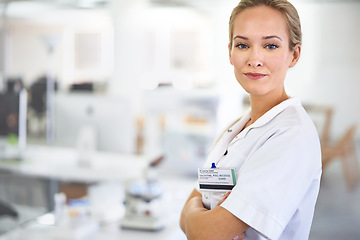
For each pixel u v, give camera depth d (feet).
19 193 11.54
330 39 30.66
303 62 31.22
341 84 30.45
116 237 6.88
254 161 3.28
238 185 3.27
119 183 9.31
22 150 12.34
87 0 35.35
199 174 3.67
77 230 6.80
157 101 18.78
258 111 3.69
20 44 44.65
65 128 11.39
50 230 7.34
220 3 34.19
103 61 43.78
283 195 3.16
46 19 43.16
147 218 7.17
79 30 43.86
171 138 15.89
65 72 44.11
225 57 35.24
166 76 37.37
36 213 10.21
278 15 3.32
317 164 3.31
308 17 30.94
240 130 3.92
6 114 12.18
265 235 3.14
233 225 3.26
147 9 35.42
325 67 30.83
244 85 3.43
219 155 3.92
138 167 10.75
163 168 15.23
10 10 38.19
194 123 17.17
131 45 24.53
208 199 3.73
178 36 38.40
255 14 3.33
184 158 15.55
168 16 37.83
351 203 17.88
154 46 38.96
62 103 11.34
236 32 3.41
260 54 3.32
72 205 7.23
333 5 30.30
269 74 3.35
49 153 12.79
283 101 3.51
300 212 3.48
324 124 26.30
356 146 26.20
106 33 43.37
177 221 7.61
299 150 3.20
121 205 8.10
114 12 24.56
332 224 15.70
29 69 44.70
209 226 3.31
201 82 36.04
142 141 19.39
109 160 11.52
